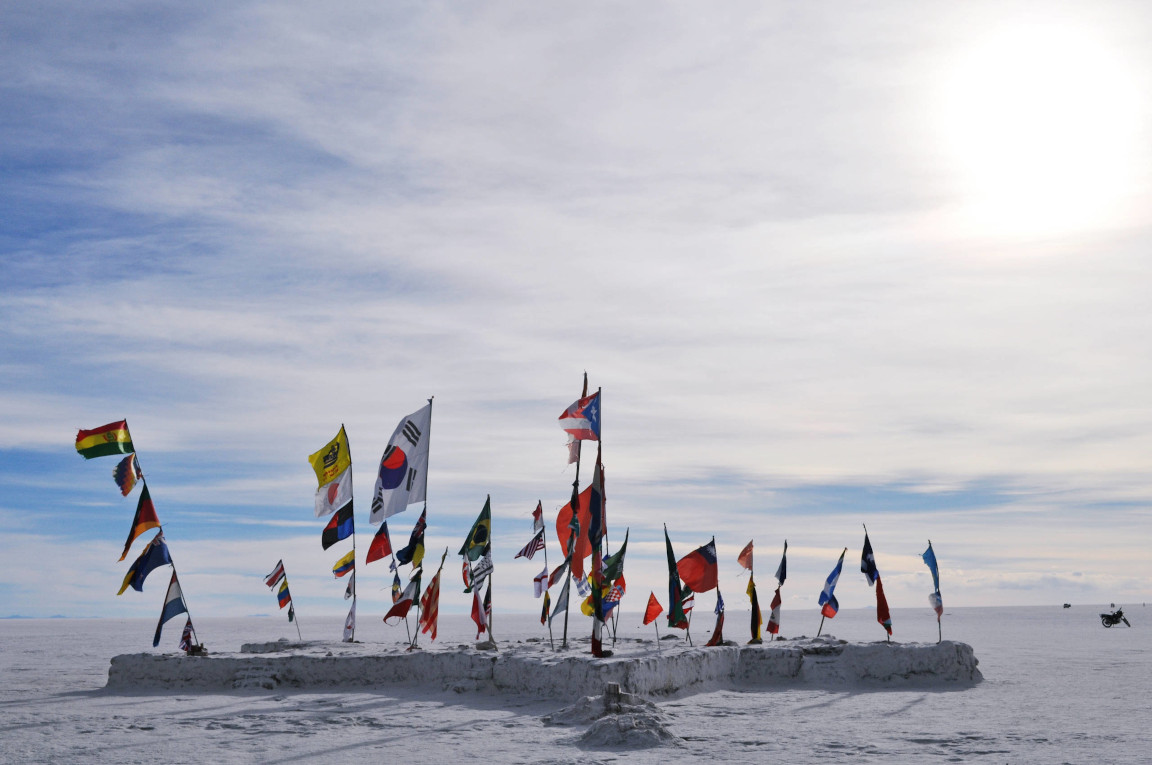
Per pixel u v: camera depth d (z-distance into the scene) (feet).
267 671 106.83
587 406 101.40
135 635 387.55
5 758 64.44
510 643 133.18
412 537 114.42
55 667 161.58
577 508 100.78
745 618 581.53
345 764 62.13
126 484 107.55
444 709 88.94
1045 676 129.08
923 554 121.80
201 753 66.33
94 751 67.21
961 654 117.70
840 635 297.33
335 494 130.31
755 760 63.62
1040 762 62.49
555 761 63.00
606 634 169.07
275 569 133.08
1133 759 63.62
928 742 71.41
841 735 74.54
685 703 94.84
